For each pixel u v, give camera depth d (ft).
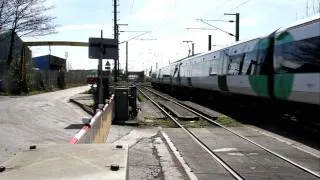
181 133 54.03
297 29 51.55
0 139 43.50
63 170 9.93
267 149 41.45
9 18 165.48
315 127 53.21
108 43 67.77
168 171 32.65
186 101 119.03
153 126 61.46
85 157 11.19
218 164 35.09
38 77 181.06
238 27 119.65
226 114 75.97
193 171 32.60
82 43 131.34
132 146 43.78
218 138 49.14
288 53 53.72
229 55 82.07
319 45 45.83
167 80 180.45
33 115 69.10
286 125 59.88
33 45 144.05
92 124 25.13
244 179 29.94
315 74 46.39
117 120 64.28
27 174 9.62
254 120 66.33
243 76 71.61
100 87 69.10
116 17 146.10
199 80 110.01
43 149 12.25
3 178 9.32
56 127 53.83
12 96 135.95
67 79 261.85
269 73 60.49
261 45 63.98
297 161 35.88
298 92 50.90
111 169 9.99
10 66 158.20
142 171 32.60
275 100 61.57
